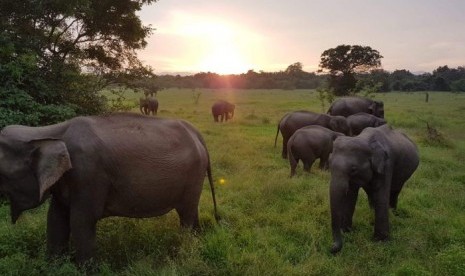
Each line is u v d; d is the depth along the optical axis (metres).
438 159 11.90
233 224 6.09
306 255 5.07
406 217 6.93
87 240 4.43
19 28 9.63
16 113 7.49
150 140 4.77
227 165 10.23
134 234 5.36
